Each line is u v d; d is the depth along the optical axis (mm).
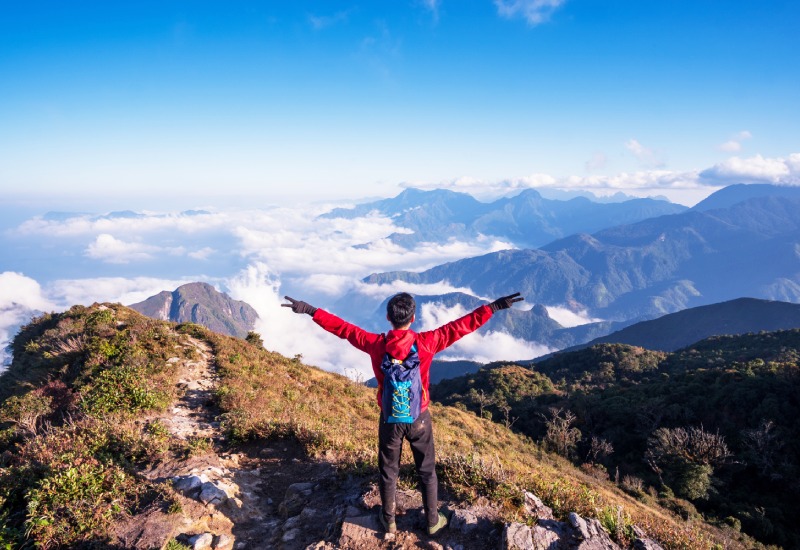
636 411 65375
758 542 32625
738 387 61438
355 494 5277
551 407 78688
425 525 4430
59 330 22250
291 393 16609
